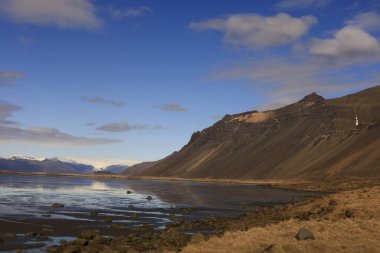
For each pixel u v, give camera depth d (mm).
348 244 22938
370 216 35156
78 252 28125
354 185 118312
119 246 29047
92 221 46438
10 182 153875
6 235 35281
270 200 84125
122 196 92812
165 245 29094
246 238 25578
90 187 137000
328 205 46562
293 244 22594
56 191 105375
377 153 165375
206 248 23500
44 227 40938
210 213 58812
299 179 176000
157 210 61500
